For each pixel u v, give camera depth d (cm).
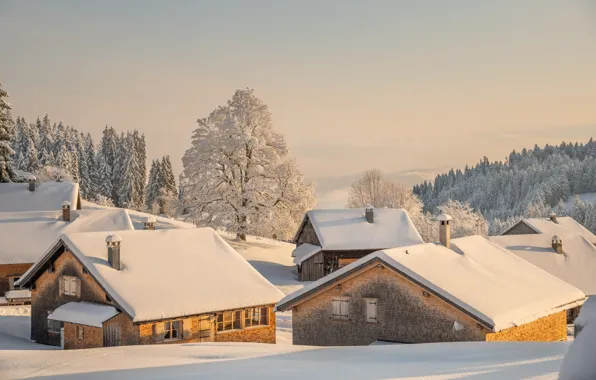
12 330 3650
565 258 5462
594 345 727
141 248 3469
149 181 13675
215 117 7212
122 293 3027
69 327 3155
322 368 1702
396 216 6588
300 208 6975
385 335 2767
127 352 2306
